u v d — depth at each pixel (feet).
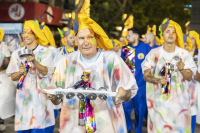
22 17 50.65
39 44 16.22
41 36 15.97
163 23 15.55
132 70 21.30
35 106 15.67
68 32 23.98
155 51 15.71
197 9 42.52
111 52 10.72
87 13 10.97
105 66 10.55
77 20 10.43
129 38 21.53
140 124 20.63
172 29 15.21
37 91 15.76
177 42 16.08
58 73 10.88
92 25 10.24
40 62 15.70
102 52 10.67
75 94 9.60
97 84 10.44
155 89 15.43
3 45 18.35
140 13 74.38
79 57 10.76
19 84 15.51
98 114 10.30
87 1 10.94
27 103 15.67
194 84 19.25
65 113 10.64
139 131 20.65
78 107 10.55
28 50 13.70
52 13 55.62
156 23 83.46
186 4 83.71
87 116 10.04
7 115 17.40
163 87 14.90
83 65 10.60
